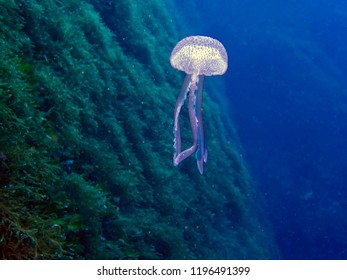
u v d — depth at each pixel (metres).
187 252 7.49
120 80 8.48
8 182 3.42
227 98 25.86
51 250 3.48
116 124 7.25
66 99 5.45
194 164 11.10
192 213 9.87
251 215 16.20
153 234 6.91
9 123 3.67
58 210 4.28
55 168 4.43
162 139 9.63
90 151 5.93
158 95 10.81
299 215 23.27
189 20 25.72
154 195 8.10
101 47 8.14
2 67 4.06
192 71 4.61
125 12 10.36
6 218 3.13
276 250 17.88
